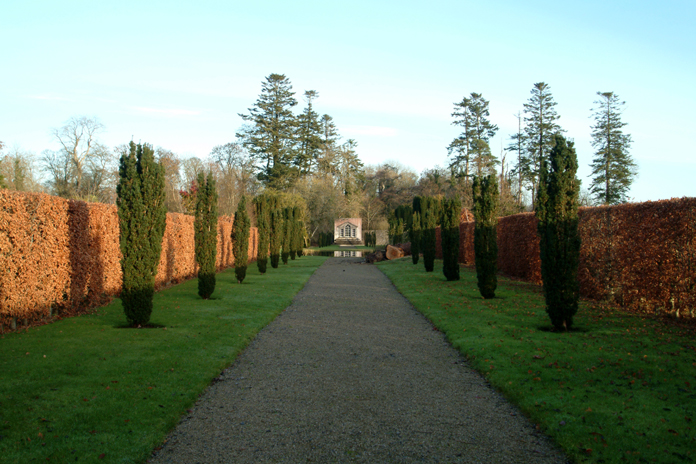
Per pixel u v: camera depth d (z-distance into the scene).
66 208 8.69
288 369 6.07
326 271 22.12
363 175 72.31
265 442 3.89
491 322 8.58
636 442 3.73
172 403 4.64
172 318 8.98
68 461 3.42
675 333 7.28
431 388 5.30
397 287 15.31
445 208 16.09
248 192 50.84
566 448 3.69
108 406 4.46
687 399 4.55
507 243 18.06
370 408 4.68
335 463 3.51
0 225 7.13
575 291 7.70
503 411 4.60
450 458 3.60
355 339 7.84
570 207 7.76
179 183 43.06
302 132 58.06
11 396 4.57
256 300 11.76
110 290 11.06
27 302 7.71
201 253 11.64
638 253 9.26
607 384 5.06
